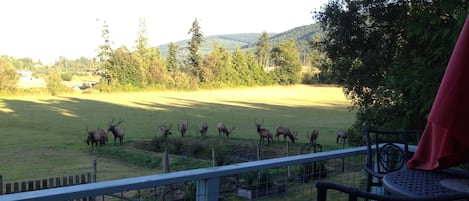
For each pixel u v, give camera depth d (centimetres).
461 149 214
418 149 239
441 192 244
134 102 5691
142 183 202
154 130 3131
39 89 6662
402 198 152
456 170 307
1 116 3966
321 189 171
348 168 481
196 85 7912
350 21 1423
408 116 825
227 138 2728
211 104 5581
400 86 780
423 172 307
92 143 2247
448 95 191
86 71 10894
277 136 2644
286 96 7200
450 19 701
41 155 2009
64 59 11706
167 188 593
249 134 2997
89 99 6081
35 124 3419
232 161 1808
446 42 689
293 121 3928
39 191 173
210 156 1986
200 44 8069
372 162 378
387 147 385
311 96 7306
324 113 4728
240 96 7019
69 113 4334
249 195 713
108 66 7250
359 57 1417
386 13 1338
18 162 1816
